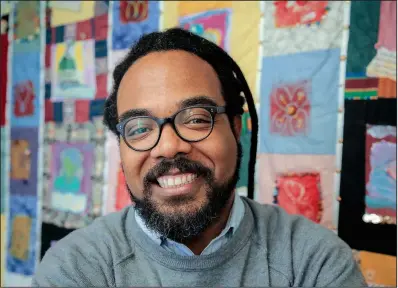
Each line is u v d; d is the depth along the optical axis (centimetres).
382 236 92
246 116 106
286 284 57
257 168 106
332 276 56
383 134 92
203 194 57
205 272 57
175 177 56
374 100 92
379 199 92
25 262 146
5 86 152
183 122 56
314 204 99
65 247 60
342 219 96
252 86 106
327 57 97
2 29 153
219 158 57
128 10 125
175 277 57
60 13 139
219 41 110
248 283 57
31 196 146
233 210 62
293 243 62
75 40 135
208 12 112
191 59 59
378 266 92
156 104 56
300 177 101
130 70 62
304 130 100
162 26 118
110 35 128
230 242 59
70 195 136
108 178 128
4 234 153
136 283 56
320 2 98
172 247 60
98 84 130
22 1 148
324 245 60
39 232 143
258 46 105
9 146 152
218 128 58
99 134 130
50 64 141
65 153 138
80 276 55
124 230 64
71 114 136
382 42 91
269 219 67
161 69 58
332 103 97
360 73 94
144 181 58
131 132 58
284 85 102
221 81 63
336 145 97
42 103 143
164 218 56
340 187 96
